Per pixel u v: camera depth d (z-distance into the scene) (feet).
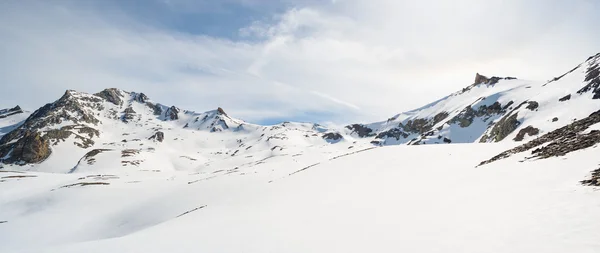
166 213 195.00
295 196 112.57
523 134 365.81
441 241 34.71
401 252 34.50
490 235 32.50
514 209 38.50
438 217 44.55
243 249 49.39
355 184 110.32
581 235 26.66
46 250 84.33
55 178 406.21
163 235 79.51
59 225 204.74
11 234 191.52
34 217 222.69
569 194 37.86
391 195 73.41
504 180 57.16
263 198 130.41
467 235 34.37
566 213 32.27
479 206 44.37
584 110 329.93
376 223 49.47
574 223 29.37
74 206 244.83
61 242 178.50
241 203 132.98
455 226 38.52
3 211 250.16
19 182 360.28
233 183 233.14
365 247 39.01
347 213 62.08
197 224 92.43
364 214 58.03
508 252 27.58
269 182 198.70
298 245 45.83
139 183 323.78
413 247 35.12
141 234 92.94
